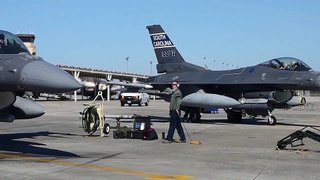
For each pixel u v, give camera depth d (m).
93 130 14.24
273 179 7.31
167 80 23.42
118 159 9.45
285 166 8.61
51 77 8.75
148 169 8.22
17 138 13.66
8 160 9.19
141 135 13.45
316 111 37.16
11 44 9.94
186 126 19.00
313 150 11.00
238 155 10.12
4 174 7.59
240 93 20.95
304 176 7.58
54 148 11.26
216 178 7.39
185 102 20.64
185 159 9.48
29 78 8.78
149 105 47.12
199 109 21.55
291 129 17.52
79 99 71.38
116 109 35.44
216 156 9.95
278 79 19.19
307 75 18.67
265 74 19.77
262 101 19.89
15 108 11.55
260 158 9.66
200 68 23.72
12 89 9.18
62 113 28.77
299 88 18.97
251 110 20.33
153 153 10.41
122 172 7.88
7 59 9.30
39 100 65.00
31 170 8.00
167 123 20.70
